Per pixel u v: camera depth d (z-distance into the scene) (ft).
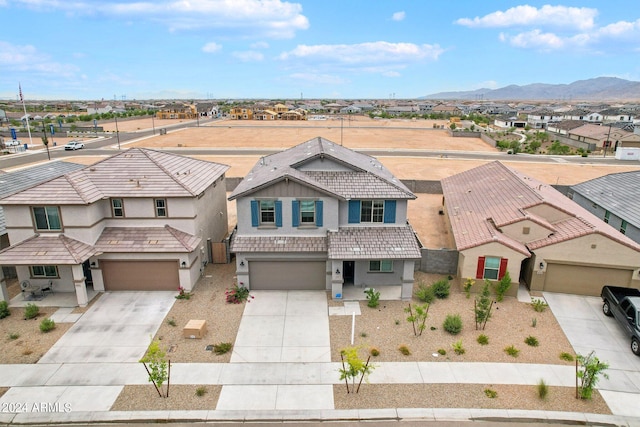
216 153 240.32
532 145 272.51
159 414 48.93
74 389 53.26
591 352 56.34
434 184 153.28
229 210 133.39
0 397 51.90
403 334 65.46
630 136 272.72
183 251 75.87
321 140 110.32
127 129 403.34
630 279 75.36
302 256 77.51
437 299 76.84
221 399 51.42
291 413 49.21
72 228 74.33
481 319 67.10
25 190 74.13
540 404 50.80
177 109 591.78
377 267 81.15
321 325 67.97
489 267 77.56
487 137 303.89
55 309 72.69
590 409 50.14
